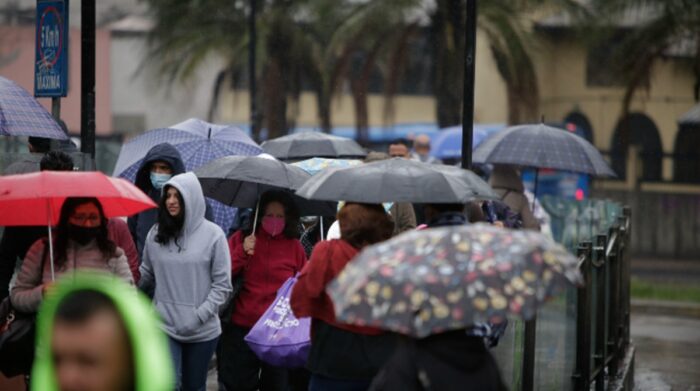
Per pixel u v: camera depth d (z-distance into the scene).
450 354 13.08
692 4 79.88
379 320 12.38
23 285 19.50
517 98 80.44
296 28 86.31
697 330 50.81
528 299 12.47
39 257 19.64
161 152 26.02
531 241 12.83
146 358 7.70
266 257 24.52
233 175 25.33
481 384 13.08
